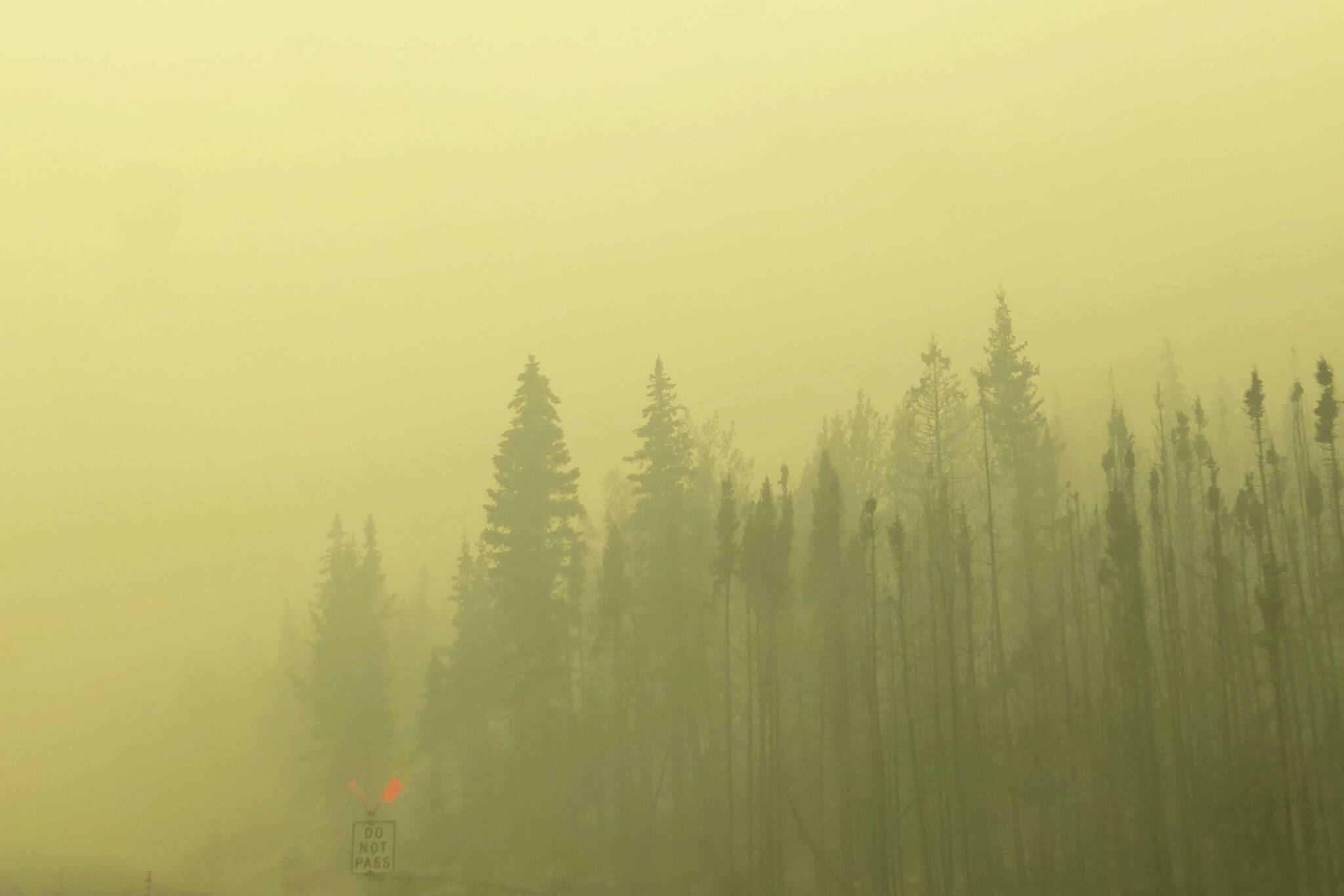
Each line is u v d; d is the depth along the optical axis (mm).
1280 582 35219
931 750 39406
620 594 45844
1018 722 39938
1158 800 33062
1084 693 37625
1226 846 32781
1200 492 42188
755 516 42031
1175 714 34656
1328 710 34562
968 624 39438
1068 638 44875
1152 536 40844
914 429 45375
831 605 41375
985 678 42031
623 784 44562
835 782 43562
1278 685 31734
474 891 40969
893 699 40375
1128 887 33844
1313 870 30984
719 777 46156
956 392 45031
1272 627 32438
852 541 42812
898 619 43312
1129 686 35594
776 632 46312
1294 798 33219
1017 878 36188
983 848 36219
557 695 46250
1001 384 45438
